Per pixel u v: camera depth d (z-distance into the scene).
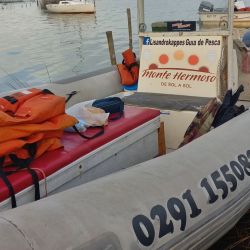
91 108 3.01
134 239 1.98
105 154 2.78
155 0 4.23
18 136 2.33
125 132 2.94
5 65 16.77
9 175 2.23
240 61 4.73
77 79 4.72
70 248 1.75
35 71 15.19
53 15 45.41
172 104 3.74
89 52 19.27
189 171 2.46
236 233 3.12
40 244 1.70
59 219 1.83
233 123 3.17
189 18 4.05
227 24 3.88
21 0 87.06
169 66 4.18
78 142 2.67
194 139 3.10
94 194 2.05
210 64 3.97
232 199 2.62
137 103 3.86
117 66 5.20
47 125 2.47
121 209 2.03
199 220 2.35
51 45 22.64
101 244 1.86
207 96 3.97
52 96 2.68
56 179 2.39
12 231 1.70
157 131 3.38
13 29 33.09
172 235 2.18
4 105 2.56
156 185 2.25
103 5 54.25
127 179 2.24
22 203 2.22
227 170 2.64
